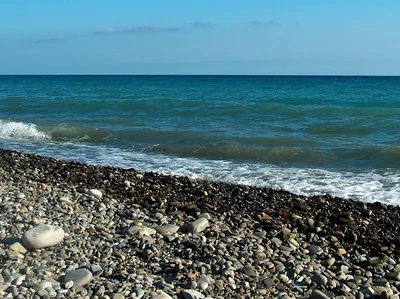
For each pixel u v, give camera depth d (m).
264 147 16.88
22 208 8.15
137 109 28.83
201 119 24.38
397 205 10.45
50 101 32.75
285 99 35.97
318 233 8.27
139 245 7.03
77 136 20.75
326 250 7.51
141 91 49.19
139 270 6.22
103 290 5.55
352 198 11.28
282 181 12.78
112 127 22.30
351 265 7.00
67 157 16.31
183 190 10.87
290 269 6.61
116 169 12.73
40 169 12.21
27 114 27.89
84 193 9.69
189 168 14.39
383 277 6.57
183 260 6.70
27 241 6.42
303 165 14.90
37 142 19.73
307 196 11.18
